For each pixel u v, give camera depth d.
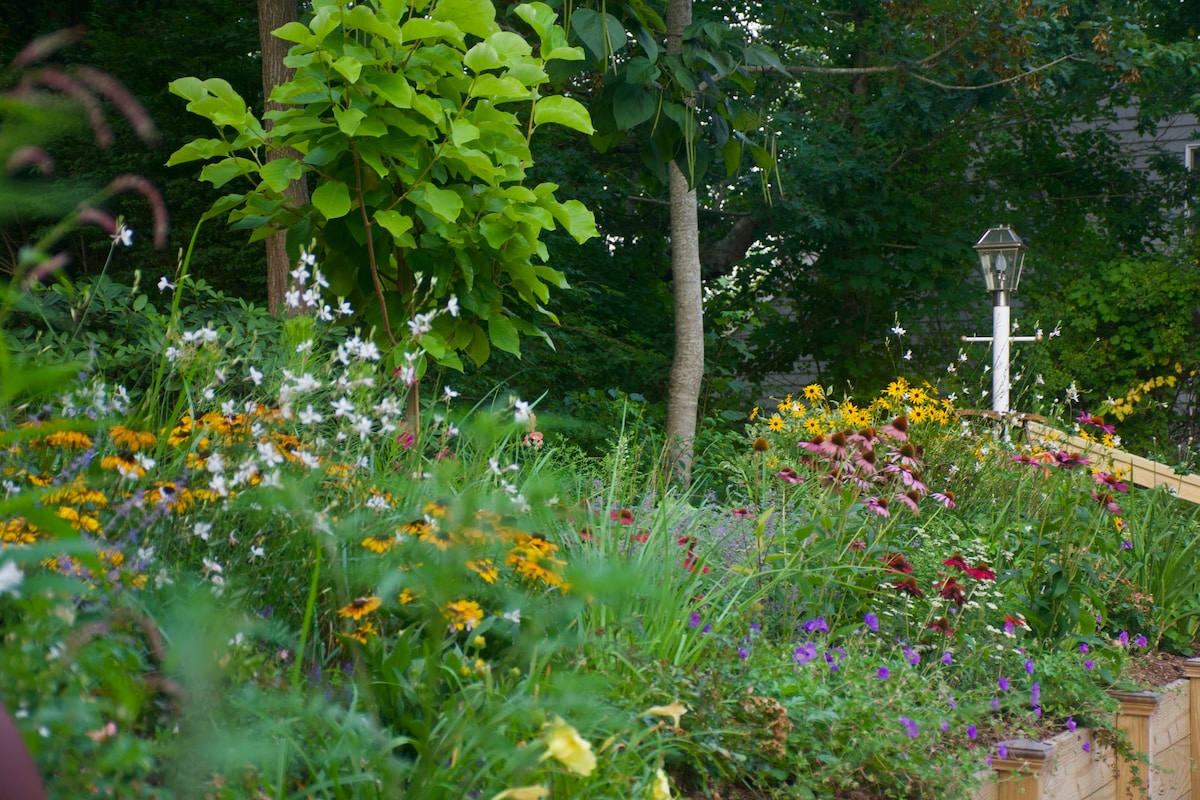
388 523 2.58
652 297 14.52
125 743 1.41
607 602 2.78
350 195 3.84
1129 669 4.74
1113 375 13.12
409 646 2.29
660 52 5.27
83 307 3.38
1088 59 12.27
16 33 10.84
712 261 15.48
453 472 2.70
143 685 1.55
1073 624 4.55
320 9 3.59
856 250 14.72
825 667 3.33
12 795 0.80
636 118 4.95
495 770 1.98
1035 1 12.07
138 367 3.54
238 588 2.19
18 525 1.85
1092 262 14.63
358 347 2.94
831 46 14.47
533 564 2.37
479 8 3.78
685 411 8.27
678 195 8.37
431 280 3.88
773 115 12.82
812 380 16.66
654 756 2.44
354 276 4.16
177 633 1.74
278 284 6.60
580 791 1.99
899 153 14.73
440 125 3.66
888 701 3.10
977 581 4.24
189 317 4.22
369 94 3.70
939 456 5.95
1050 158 15.37
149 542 2.16
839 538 4.09
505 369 9.48
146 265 9.04
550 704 1.95
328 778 1.88
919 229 14.34
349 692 2.19
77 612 1.66
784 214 14.02
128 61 9.48
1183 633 5.47
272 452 2.40
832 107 14.23
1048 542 4.64
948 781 3.03
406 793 1.85
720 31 5.32
